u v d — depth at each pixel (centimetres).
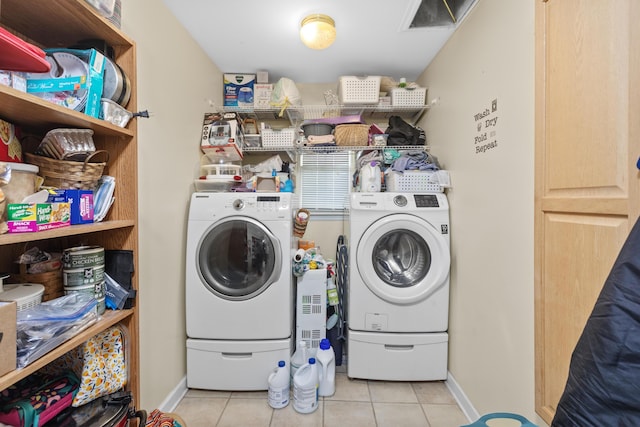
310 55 221
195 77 200
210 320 180
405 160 208
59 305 82
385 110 250
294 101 234
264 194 186
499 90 138
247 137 241
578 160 92
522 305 122
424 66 239
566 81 97
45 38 96
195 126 200
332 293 209
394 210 188
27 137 94
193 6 165
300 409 165
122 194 103
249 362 181
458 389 176
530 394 118
